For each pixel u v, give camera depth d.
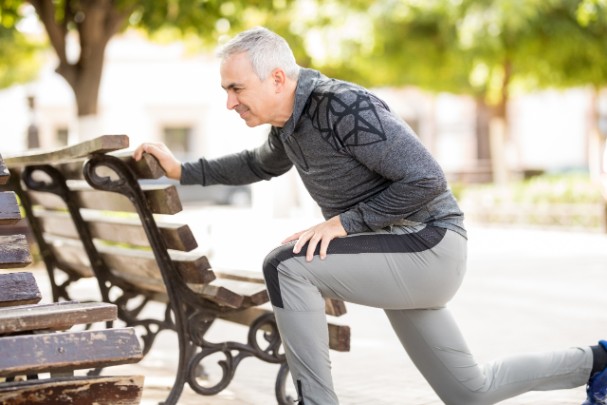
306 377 4.03
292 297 3.99
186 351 4.76
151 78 40.84
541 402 5.35
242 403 5.45
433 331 4.28
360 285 3.99
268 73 3.97
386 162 3.84
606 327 8.12
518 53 23.53
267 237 17.09
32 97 16.16
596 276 12.03
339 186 4.07
